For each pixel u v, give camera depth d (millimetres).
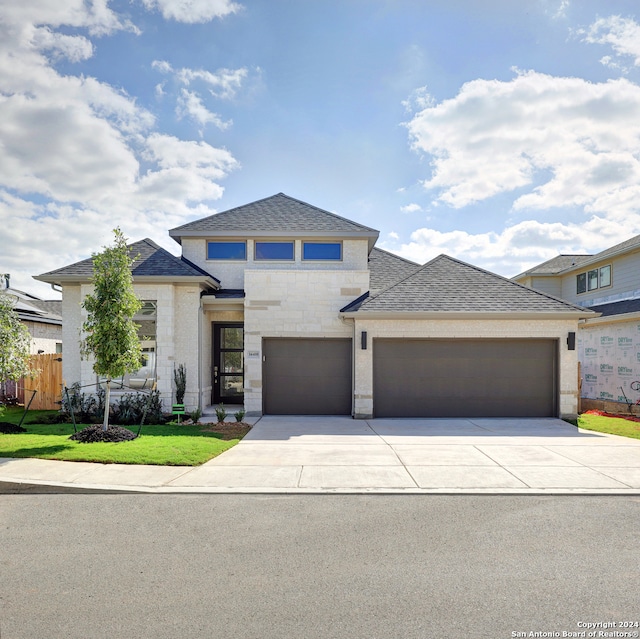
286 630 3154
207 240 15406
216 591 3695
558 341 12727
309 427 11297
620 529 5055
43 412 13789
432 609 3436
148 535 4859
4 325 10234
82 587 3764
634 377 15023
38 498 6094
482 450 8758
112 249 9367
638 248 18656
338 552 4449
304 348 13445
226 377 15117
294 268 15258
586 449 8875
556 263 26031
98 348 9227
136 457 7750
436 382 12867
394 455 8336
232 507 5730
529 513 5543
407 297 13008
